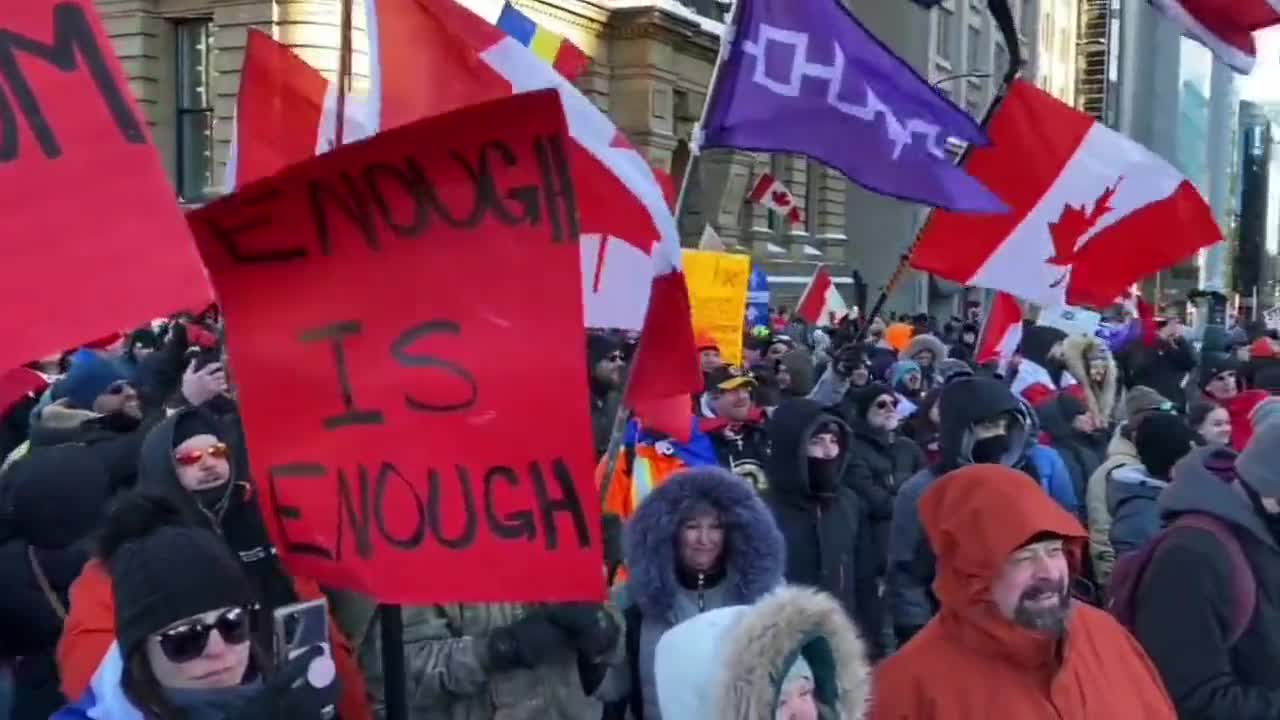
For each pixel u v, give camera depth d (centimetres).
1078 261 622
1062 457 695
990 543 272
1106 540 560
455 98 396
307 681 248
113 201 223
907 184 491
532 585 243
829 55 484
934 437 637
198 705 226
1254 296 6191
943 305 3688
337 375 253
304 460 256
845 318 1456
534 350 242
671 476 374
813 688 251
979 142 497
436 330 247
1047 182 610
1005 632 276
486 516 245
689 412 484
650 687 364
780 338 1127
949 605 286
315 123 467
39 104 220
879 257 3497
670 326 349
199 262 225
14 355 211
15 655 350
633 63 2462
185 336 698
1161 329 1214
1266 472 319
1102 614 305
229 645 229
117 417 559
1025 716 273
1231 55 624
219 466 315
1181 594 318
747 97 479
